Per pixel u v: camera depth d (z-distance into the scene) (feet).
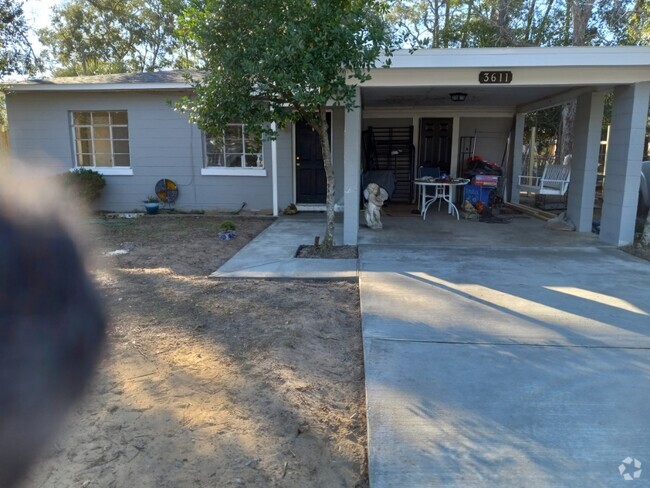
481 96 32.24
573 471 7.56
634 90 22.52
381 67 20.80
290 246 24.27
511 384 10.24
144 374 10.29
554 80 22.29
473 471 7.59
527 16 59.62
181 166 37.22
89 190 34.30
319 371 10.98
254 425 8.62
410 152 42.04
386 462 7.79
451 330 13.17
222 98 18.78
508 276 18.52
